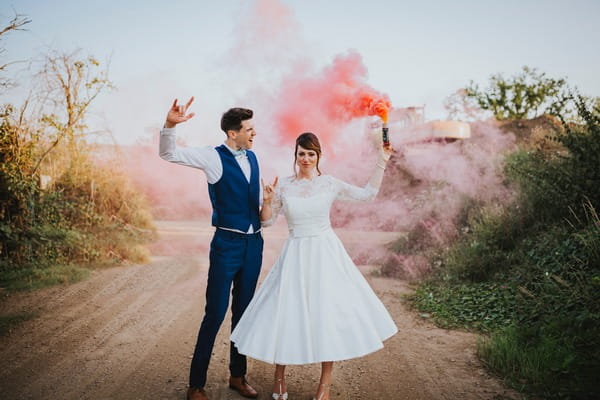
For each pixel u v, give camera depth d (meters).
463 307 4.74
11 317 4.46
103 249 7.52
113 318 4.58
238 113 3.00
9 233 6.27
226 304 2.93
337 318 2.68
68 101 7.48
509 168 7.53
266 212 3.04
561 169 5.62
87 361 3.49
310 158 3.04
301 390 3.08
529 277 4.80
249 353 2.61
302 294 2.74
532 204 5.95
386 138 3.14
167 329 4.27
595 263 4.29
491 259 5.59
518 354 3.26
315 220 2.96
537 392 2.86
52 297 5.26
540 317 3.92
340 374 3.34
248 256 3.01
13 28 5.88
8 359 3.50
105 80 7.72
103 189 9.42
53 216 7.43
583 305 3.73
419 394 2.97
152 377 3.22
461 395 2.92
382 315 2.81
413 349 3.77
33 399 2.86
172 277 6.52
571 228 5.07
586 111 5.41
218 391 3.03
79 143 8.49
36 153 7.28
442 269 6.17
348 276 2.88
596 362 2.89
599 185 4.98
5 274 5.98
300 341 2.62
